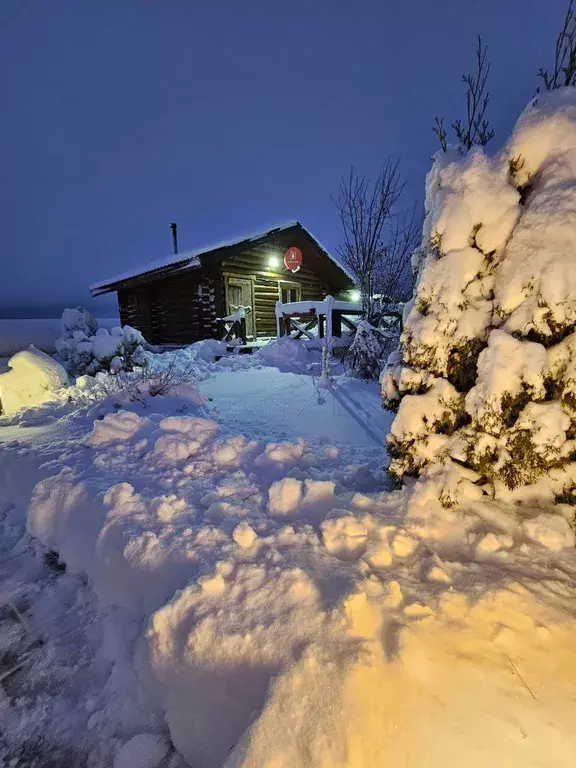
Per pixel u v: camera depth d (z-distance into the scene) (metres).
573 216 1.76
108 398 4.74
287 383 5.59
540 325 1.82
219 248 9.82
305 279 14.88
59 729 1.54
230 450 3.02
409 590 1.51
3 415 5.35
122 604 1.93
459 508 2.03
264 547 1.82
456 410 2.14
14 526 2.95
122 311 14.16
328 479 2.61
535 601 1.45
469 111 4.21
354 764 1.03
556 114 1.87
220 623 1.43
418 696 1.16
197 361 8.21
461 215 2.02
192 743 1.34
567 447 1.81
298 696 1.16
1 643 1.93
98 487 2.53
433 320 2.12
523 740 1.08
